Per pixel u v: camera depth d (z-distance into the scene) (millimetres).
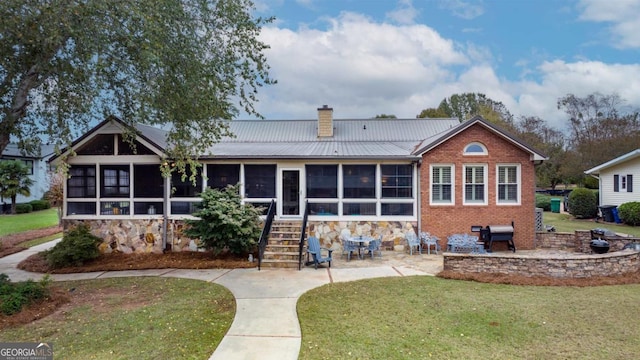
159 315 6668
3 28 6449
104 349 5262
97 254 11648
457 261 9625
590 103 37250
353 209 13453
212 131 9539
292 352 5125
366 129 21438
